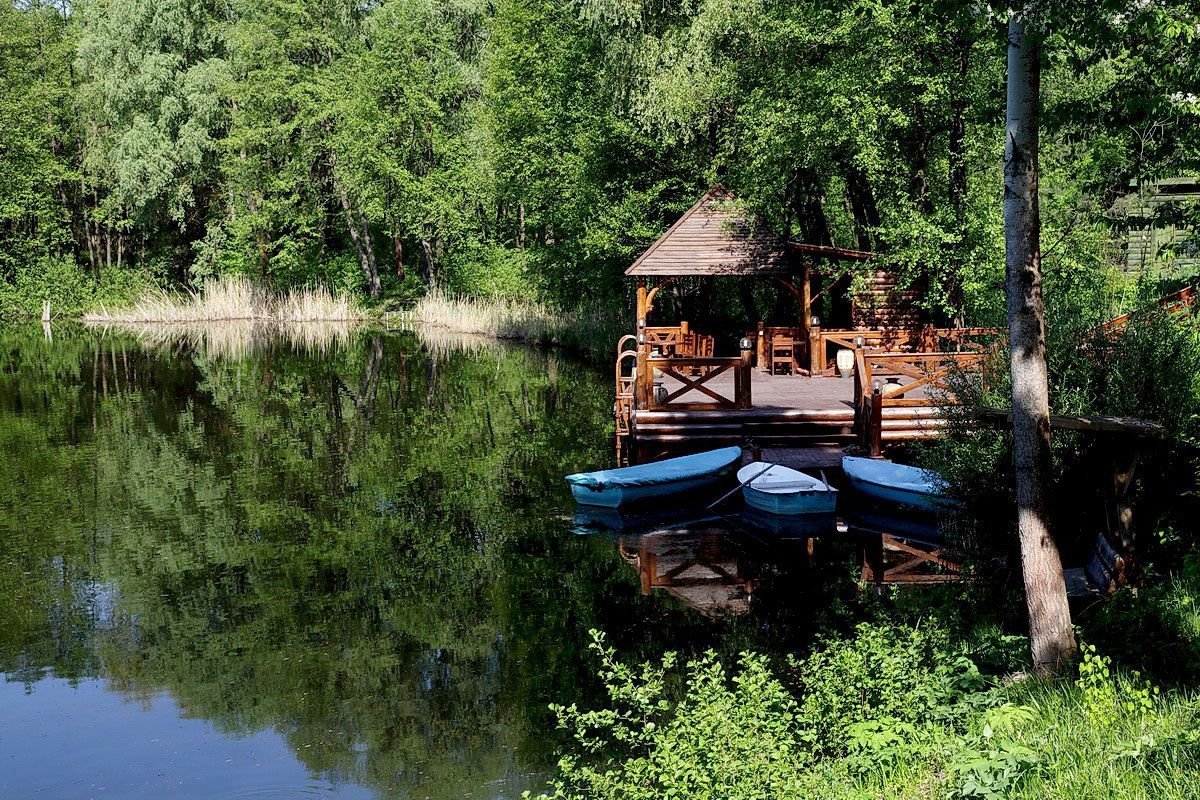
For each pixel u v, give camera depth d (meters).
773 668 9.25
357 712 9.05
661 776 6.16
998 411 8.77
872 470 14.80
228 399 27.59
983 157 19.19
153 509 16.25
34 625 11.37
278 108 49.00
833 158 21.41
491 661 10.07
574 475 15.95
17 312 54.12
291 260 52.44
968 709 6.53
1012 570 9.23
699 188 29.06
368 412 25.19
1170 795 4.70
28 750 8.47
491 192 43.84
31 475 18.70
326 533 14.81
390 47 47.09
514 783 7.71
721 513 15.28
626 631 10.65
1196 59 10.59
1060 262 17.97
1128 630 7.43
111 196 53.31
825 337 23.33
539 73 33.44
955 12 7.86
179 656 10.41
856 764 5.97
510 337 41.41
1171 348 10.15
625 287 33.69
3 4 53.94
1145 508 9.41
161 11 47.84
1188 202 14.12
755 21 22.91
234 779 7.89
